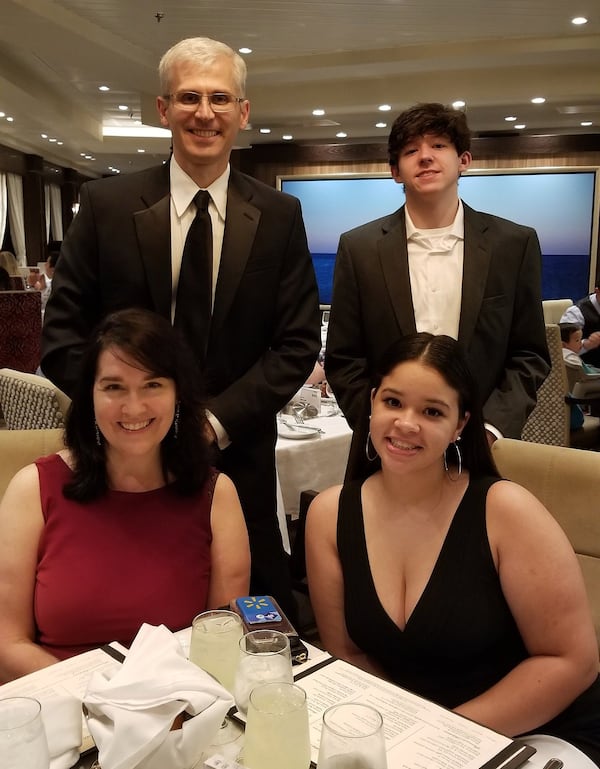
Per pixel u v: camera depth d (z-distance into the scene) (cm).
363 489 147
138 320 143
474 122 820
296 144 905
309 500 273
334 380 217
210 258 186
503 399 205
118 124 1106
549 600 132
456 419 138
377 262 211
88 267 188
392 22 576
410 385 135
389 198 874
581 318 670
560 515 166
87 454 145
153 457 147
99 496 146
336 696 108
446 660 135
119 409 138
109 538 143
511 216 841
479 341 204
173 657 97
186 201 187
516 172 829
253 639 105
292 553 284
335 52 663
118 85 818
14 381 275
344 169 883
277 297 196
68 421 147
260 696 90
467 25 581
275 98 754
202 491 151
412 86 712
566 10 545
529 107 741
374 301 211
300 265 199
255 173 909
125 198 188
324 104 741
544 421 412
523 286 212
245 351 193
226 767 87
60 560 143
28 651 137
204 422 153
